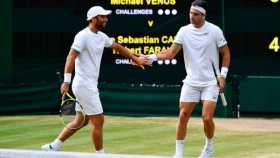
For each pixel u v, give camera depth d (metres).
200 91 15.30
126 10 28.39
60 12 28.95
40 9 29.05
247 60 28.39
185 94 15.31
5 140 21.44
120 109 28.28
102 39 15.89
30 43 29.22
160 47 28.34
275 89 27.81
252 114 28.25
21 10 29.09
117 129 24.00
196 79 15.20
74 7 28.80
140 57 16.30
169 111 28.03
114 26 28.48
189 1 28.05
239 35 28.38
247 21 28.27
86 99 15.78
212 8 28.20
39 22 29.06
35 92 28.47
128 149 19.56
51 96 28.42
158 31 28.30
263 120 26.98
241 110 28.03
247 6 28.25
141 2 28.30
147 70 28.66
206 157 15.66
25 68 29.36
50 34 29.08
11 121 26.27
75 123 16.48
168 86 28.09
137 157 10.35
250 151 19.00
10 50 29.19
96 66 15.88
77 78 15.81
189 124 24.98
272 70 28.28
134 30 28.44
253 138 21.84
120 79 28.81
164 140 21.39
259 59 28.33
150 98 28.09
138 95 28.16
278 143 20.70
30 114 28.56
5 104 28.53
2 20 29.12
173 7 28.19
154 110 28.11
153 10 28.28
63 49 29.05
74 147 19.81
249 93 27.94
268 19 28.12
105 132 23.23
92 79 15.83
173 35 28.25
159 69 28.61
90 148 19.61
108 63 28.78
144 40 28.41
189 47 15.20
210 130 15.41
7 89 28.55
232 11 28.34
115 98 28.30
